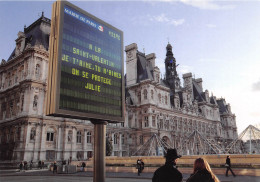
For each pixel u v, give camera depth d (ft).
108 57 66.95
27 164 135.95
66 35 55.83
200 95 331.57
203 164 18.08
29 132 142.61
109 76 65.67
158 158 112.16
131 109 222.28
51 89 50.90
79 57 57.98
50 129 154.71
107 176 99.91
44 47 165.68
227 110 395.14
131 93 233.35
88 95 57.93
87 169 131.54
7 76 180.55
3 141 161.89
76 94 54.90
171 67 302.25
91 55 61.67
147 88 220.64
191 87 333.42
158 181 17.98
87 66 59.67
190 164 102.37
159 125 224.53
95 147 61.16
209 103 330.75
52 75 51.75
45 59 160.04
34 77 151.64
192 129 276.62
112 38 70.13
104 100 62.18
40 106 151.53
